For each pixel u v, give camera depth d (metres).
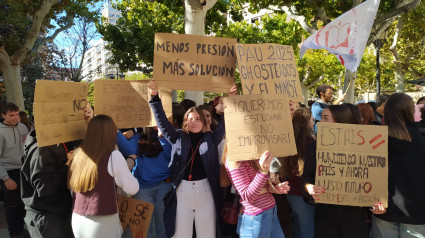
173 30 18.12
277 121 2.76
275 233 2.88
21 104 11.35
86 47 14.35
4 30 11.27
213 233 3.17
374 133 2.76
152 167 3.69
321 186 2.75
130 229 2.97
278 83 3.18
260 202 2.75
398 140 2.68
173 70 3.38
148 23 18.36
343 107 2.98
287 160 3.34
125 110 3.72
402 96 2.76
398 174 2.67
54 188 2.86
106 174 2.66
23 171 2.90
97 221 2.64
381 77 27.91
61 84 2.93
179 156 3.21
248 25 19.84
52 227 2.93
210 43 3.41
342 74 26.95
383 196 2.69
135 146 3.74
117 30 18.11
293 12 12.45
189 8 7.34
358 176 2.75
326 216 2.85
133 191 2.78
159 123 3.32
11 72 11.01
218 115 5.23
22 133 4.56
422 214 2.60
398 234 2.75
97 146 2.66
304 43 5.12
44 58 16.28
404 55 21.20
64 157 3.00
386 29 12.27
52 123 2.84
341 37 4.94
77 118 3.16
